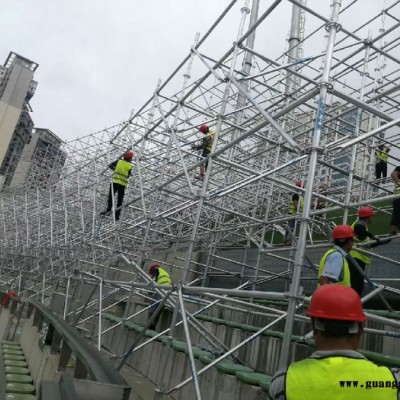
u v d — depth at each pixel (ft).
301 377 6.15
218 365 17.74
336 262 15.75
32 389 20.08
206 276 39.11
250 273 36.83
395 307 24.50
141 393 20.08
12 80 179.32
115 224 39.78
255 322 27.02
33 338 26.81
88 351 12.39
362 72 32.30
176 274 44.37
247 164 39.14
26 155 148.05
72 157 70.64
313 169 13.80
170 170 38.40
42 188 94.07
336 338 6.49
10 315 39.81
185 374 19.97
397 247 25.04
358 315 6.63
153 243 45.42
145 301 40.57
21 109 179.63
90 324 40.81
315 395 5.91
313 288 29.86
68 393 6.81
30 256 75.05
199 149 37.32
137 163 33.32
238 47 24.41
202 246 48.49
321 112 14.62
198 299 27.48
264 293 13.79
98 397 7.63
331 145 22.11
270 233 51.24
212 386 17.62
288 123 38.65
